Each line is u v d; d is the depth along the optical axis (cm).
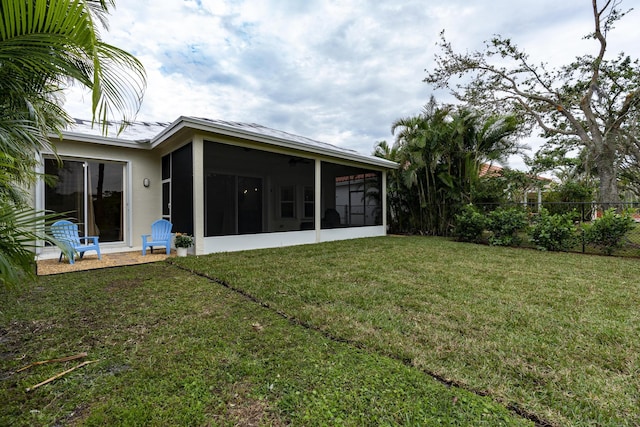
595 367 201
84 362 206
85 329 258
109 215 692
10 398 169
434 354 217
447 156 1034
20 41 159
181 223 665
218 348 224
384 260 570
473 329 260
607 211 682
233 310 301
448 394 171
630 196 1855
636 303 327
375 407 160
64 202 629
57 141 604
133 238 716
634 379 189
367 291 366
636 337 244
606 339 241
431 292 365
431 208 1072
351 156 916
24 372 195
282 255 618
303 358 210
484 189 977
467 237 863
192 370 195
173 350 221
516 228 768
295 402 164
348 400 166
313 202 854
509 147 996
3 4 147
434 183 1039
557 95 1111
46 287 379
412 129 1045
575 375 192
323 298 338
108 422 150
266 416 155
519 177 1109
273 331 253
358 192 1023
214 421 151
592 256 632
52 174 611
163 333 250
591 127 1047
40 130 259
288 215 789
